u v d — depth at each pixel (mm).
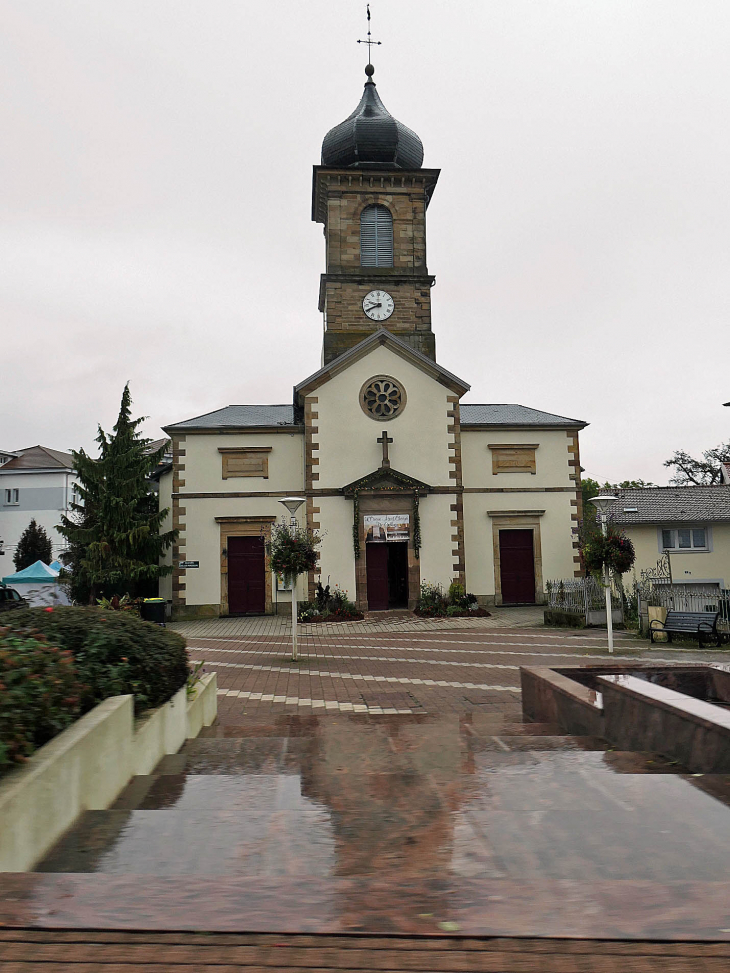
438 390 27609
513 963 1993
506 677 12359
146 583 27516
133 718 5711
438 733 7215
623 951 2043
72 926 2184
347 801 4672
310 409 27094
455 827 3988
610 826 3959
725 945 2061
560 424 29453
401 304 30781
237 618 26531
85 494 27359
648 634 18922
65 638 6410
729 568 27484
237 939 2121
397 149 32156
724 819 4051
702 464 61812
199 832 3914
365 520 26641
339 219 31016
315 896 2406
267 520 27469
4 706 3836
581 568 28953
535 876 3238
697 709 5438
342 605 25219
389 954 2041
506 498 29031
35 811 3561
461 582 26781
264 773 5594
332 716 9094
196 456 27609
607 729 6637
